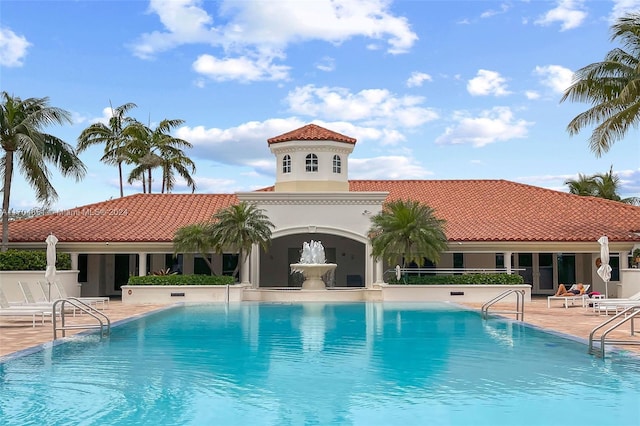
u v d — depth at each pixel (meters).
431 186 39.38
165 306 26.12
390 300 29.11
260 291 29.84
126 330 17.84
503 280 29.39
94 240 31.12
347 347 14.53
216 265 35.59
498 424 8.13
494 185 39.41
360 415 8.55
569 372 11.53
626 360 12.68
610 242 30.89
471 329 17.94
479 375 11.27
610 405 9.08
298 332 17.38
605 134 28.02
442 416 8.52
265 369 11.87
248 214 28.91
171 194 38.22
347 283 36.78
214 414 8.59
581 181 61.69
